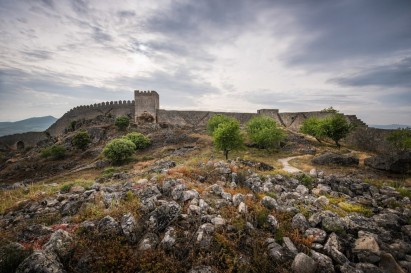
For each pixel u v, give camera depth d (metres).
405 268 7.09
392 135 31.20
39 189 16.34
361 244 7.65
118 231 7.04
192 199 9.60
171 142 52.31
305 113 63.03
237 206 9.45
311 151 35.88
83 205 9.82
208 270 5.85
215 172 14.77
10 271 5.50
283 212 9.43
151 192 10.42
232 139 29.70
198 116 78.38
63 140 65.62
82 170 39.53
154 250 6.42
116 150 39.66
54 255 5.68
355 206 11.63
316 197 12.78
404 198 13.16
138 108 76.62
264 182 14.02
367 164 23.08
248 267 6.18
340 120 38.25
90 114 86.25
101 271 5.60
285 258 6.79
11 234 7.84
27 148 77.44
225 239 6.86
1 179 43.16
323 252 7.29
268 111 71.69
